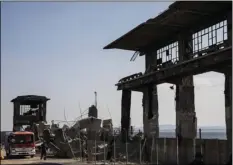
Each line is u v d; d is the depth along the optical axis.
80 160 36.75
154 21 29.25
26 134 47.41
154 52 36.03
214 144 25.48
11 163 36.66
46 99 61.03
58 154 44.69
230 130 24.78
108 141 37.72
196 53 28.62
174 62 32.03
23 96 59.69
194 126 30.36
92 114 50.44
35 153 49.72
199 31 29.03
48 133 49.00
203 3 25.00
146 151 32.28
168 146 29.62
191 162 26.31
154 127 35.75
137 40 34.94
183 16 27.83
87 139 40.66
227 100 25.36
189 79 30.86
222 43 25.97
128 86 37.72
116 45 36.72
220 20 26.56
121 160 33.28
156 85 36.09
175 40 32.59
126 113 38.78
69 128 45.91
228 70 25.67
